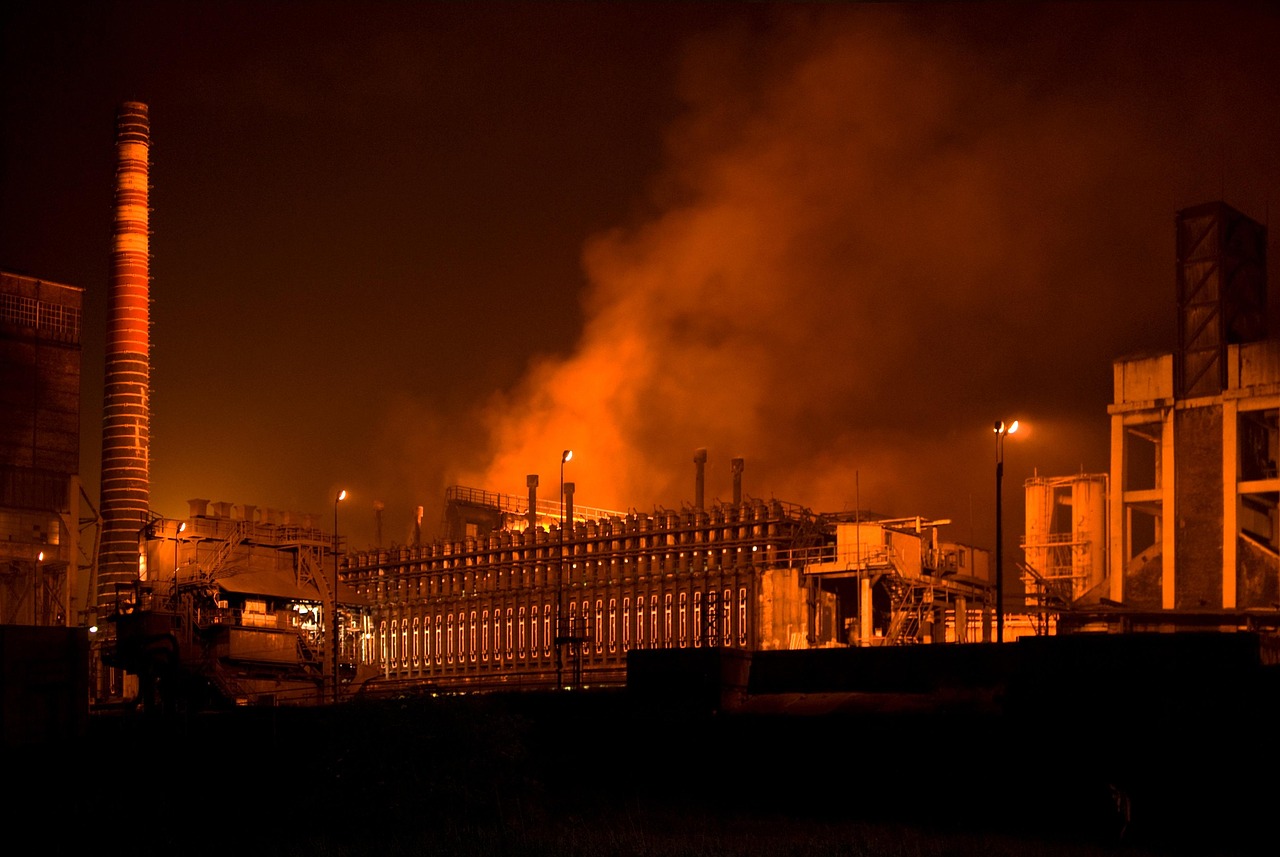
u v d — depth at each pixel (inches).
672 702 1825.8
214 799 1696.6
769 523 3971.5
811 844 1242.6
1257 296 3405.5
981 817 1456.7
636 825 1412.4
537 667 4463.6
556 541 4495.6
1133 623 3031.5
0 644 1784.0
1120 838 1317.7
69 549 4653.1
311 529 4306.1
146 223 4827.8
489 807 1537.9
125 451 4616.1
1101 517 3624.5
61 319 4805.6
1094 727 1416.1
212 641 3737.7
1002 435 1952.5
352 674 4205.2
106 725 2097.7
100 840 1424.7
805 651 1845.5
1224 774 1336.1
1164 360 3319.4
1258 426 3299.7
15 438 4613.7
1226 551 3164.4
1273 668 1373.0
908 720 1537.9
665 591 4160.9
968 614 3745.1
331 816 1540.4
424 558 4916.3
